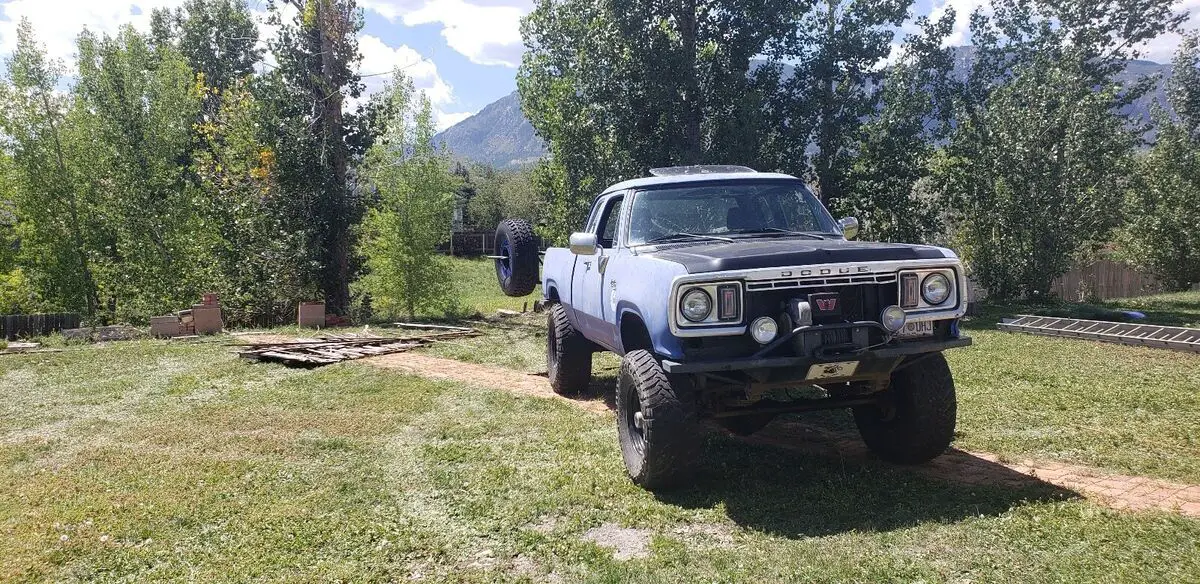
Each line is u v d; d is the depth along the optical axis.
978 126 21.77
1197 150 27.84
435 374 11.12
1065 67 21.34
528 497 5.75
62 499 6.03
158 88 24.08
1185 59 32.59
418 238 23.22
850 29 20.66
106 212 23.47
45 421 8.85
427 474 6.44
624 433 6.14
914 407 5.95
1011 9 22.89
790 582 4.19
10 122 23.55
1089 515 4.83
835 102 21.19
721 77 20.31
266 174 22.03
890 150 21.03
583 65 20.53
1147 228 27.50
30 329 17.69
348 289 23.98
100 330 16.88
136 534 5.27
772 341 5.27
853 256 5.39
